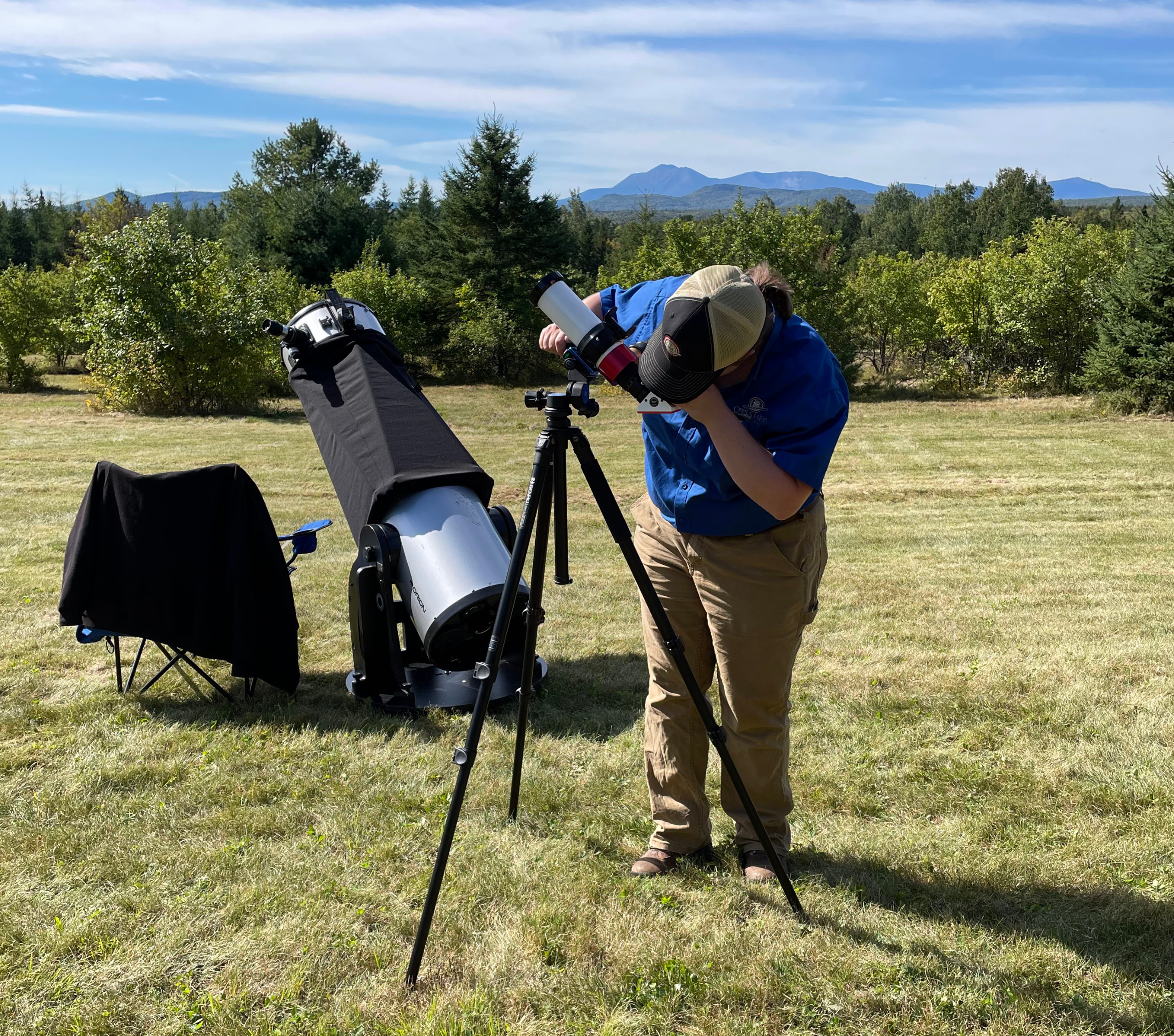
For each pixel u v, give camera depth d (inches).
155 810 126.9
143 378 870.4
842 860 114.9
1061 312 974.4
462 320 1368.1
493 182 1360.7
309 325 203.6
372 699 173.8
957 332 1071.6
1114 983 89.8
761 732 105.5
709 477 95.0
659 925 99.7
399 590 175.5
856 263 2337.6
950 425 787.4
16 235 2498.8
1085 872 110.0
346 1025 83.4
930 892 107.1
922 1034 83.3
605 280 1540.4
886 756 147.7
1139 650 201.3
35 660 192.5
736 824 116.6
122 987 88.9
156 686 179.2
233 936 97.2
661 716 111.0
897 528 407.5
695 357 77.2
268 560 168.9
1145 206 824.3
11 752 146.3
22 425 780.6
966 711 165.9
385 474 176.1
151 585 166.1
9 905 102.5
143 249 875.4
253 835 121.3
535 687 181.0
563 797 132.3
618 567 315.0
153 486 164.1
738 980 90.0
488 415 933.2
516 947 95.4
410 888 106.6
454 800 89.7
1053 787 134.2
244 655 166.6
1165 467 558.9
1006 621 232.5
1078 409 856.9
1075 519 421.1
